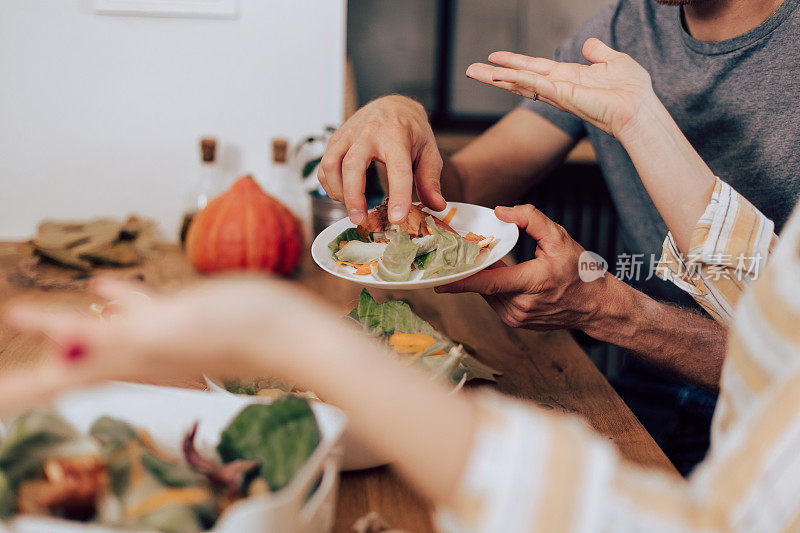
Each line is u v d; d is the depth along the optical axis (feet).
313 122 4.61
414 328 2.44
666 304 3.11
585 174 5.90
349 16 5.29
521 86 2.71
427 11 5.37
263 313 1.05
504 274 2.57
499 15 5.47
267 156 4.64
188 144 4.56
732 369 1.24
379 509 1.83
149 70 4.39
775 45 3.28
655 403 3.83
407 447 1.06
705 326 2.97
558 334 3.18
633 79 2.64
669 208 2.63
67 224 4.13
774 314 1.14
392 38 5.40
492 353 2.96
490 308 3.51
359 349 1.09
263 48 4.42
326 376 1.06
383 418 1.06
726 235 2.50
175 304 1.07
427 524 1.77
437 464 1.06
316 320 1.09
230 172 4.65
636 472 1.11
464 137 5.76
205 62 4.41
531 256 5.97
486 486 1.04
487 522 1.03
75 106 4.41
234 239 3.63
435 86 5.62
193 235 3.74
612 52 2.77
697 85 3.56
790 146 3.27
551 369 2.81
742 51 3.36
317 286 3.73
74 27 4.25
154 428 1.57
